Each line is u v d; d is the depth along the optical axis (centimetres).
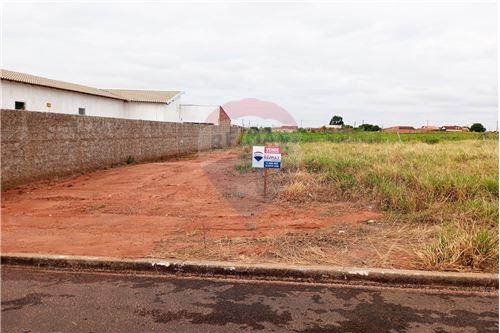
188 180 1172
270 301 395
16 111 1015
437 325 349
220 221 684
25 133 1055
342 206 791
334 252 517
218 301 393
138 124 1822
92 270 477
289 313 369
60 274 464
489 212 666
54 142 1192
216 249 529
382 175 993
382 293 417
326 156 1298
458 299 404
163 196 918
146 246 545
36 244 552
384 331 338
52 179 1174
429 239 566
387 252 515
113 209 783
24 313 365
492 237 526
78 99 2802
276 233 606
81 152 1348
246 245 546
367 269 454
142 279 450
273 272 459
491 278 435
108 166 1547
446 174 916
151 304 385
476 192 804
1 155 963
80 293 410
